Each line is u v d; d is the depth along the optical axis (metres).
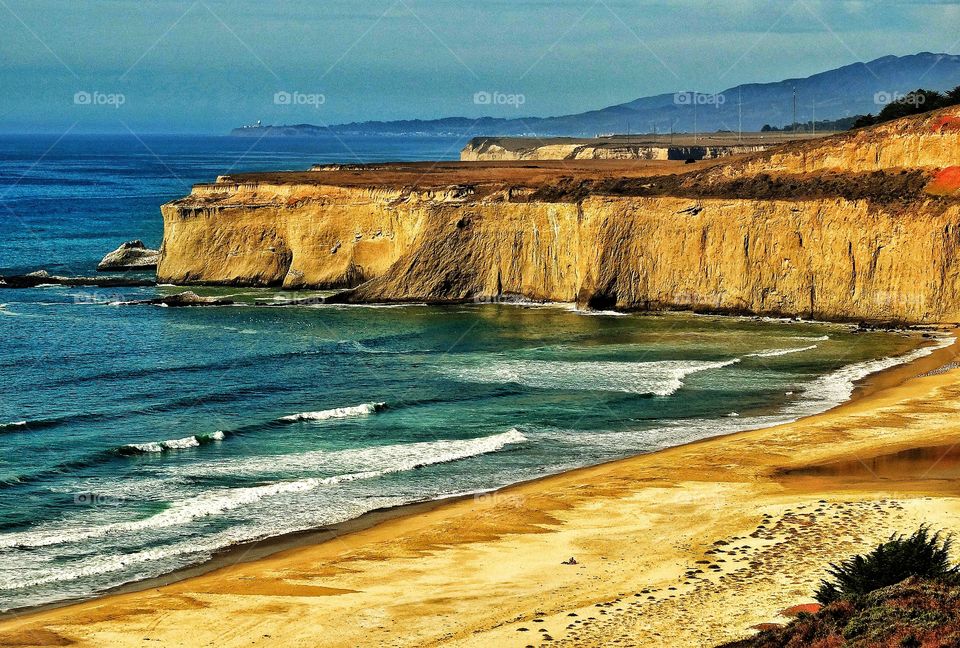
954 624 22.73
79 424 52.00
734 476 42.44
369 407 54.78
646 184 87.75
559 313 82.81
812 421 51.44
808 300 78.81
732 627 27.02
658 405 55.84
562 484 42.66
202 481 43.34
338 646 27.53
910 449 45.62
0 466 44.88
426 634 28.08
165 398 57.25
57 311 84.94
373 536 37.25
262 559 35.12
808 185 81.44
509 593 30.98
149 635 28.39
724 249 80.88
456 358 67.62
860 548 32.97
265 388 59.75
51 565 34.44
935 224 73.94
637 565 32.81
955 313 73.88
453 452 47.59
